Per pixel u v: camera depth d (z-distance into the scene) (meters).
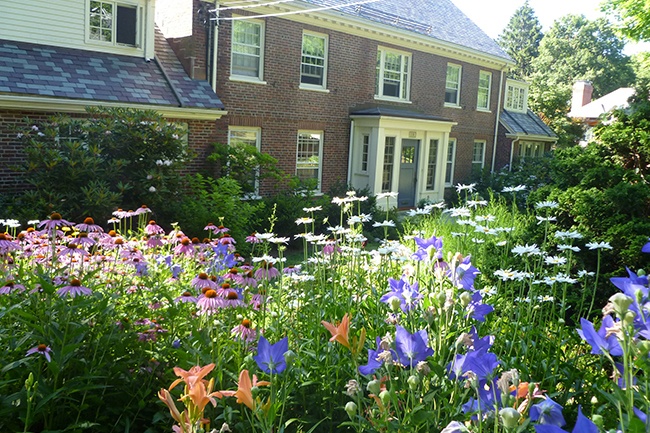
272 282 4.46
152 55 13.20
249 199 13.59
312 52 16.17
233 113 14.17
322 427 2.99
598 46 60.06
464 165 22.58
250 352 3.00
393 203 18.50
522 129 25.17
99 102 11.23
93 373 2.88
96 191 9.71
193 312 3.49
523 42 70.81
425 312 2.44
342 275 4.35
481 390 1.89
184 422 1.63
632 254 5.47
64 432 2.73
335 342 3.31
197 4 13.30
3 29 11.09
